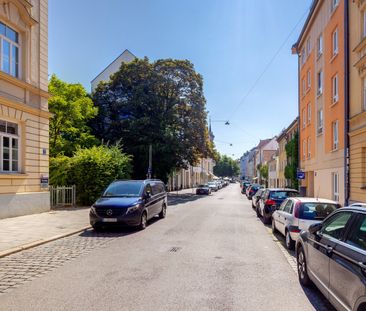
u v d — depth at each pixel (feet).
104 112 125.29
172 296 18.31
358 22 54.65
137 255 28.14
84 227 42.34
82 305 16.96
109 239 35.91
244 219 55.88
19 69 53.06
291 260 27.17
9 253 28.22
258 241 35.55
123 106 123.24
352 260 13.37
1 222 45.27
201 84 129.80
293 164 110.83
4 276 22.02
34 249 30.55
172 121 123.44
